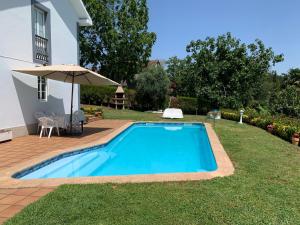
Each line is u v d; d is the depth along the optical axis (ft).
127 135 50.90
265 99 102.73
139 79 100.73
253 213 14.87
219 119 73.87
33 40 43.47
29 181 19.34
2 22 36.68
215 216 14.43
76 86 59.47
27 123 42.16
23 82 41.14
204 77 91.91
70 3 56.70
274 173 22.59
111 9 121.39
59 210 14.67
